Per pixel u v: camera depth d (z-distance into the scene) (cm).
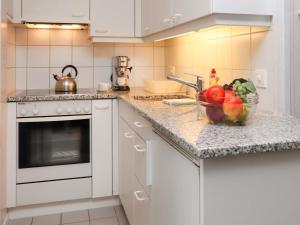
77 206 258
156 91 256
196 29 171
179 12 185
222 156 93
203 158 92
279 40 148
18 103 234
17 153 237
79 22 273
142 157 170
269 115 146
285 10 145
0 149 206
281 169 102
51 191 246
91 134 252
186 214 106
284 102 147
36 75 298
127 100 212
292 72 144
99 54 312
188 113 155
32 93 258
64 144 247
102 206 264
